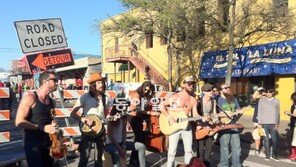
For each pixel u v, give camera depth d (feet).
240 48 72.23
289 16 61.36
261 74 67.67
